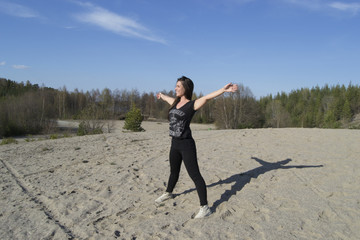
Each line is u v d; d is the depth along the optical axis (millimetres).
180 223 3238
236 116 46062
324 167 5375
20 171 6824
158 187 4773
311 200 3691
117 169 6316
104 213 3770
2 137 31344
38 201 4508
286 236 2791
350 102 66062
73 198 4500
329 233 2818
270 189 4215
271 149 7777
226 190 4309
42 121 36906
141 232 3084
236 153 7344
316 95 81562
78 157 8203
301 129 13086
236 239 2775
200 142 10047
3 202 4516
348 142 8578
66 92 77375
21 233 3299
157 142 10617
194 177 3396
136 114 21625
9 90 73938
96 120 21609
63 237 3139
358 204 3475
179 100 3615
